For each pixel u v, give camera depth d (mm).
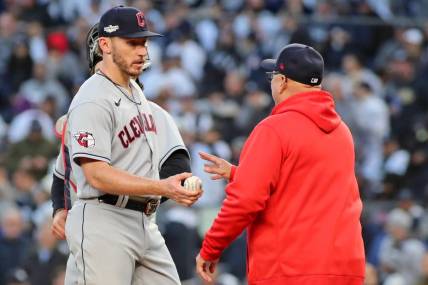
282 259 21250
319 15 65375
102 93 21266
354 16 65750
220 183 49688
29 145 50188
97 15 61625
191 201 20688
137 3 62688
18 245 44875
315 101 21719
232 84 59312
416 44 65250
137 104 21797
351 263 21391
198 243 45562
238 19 63344
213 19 63156
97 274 21297
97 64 22375
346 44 64500
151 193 20781
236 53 62062
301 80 21812
